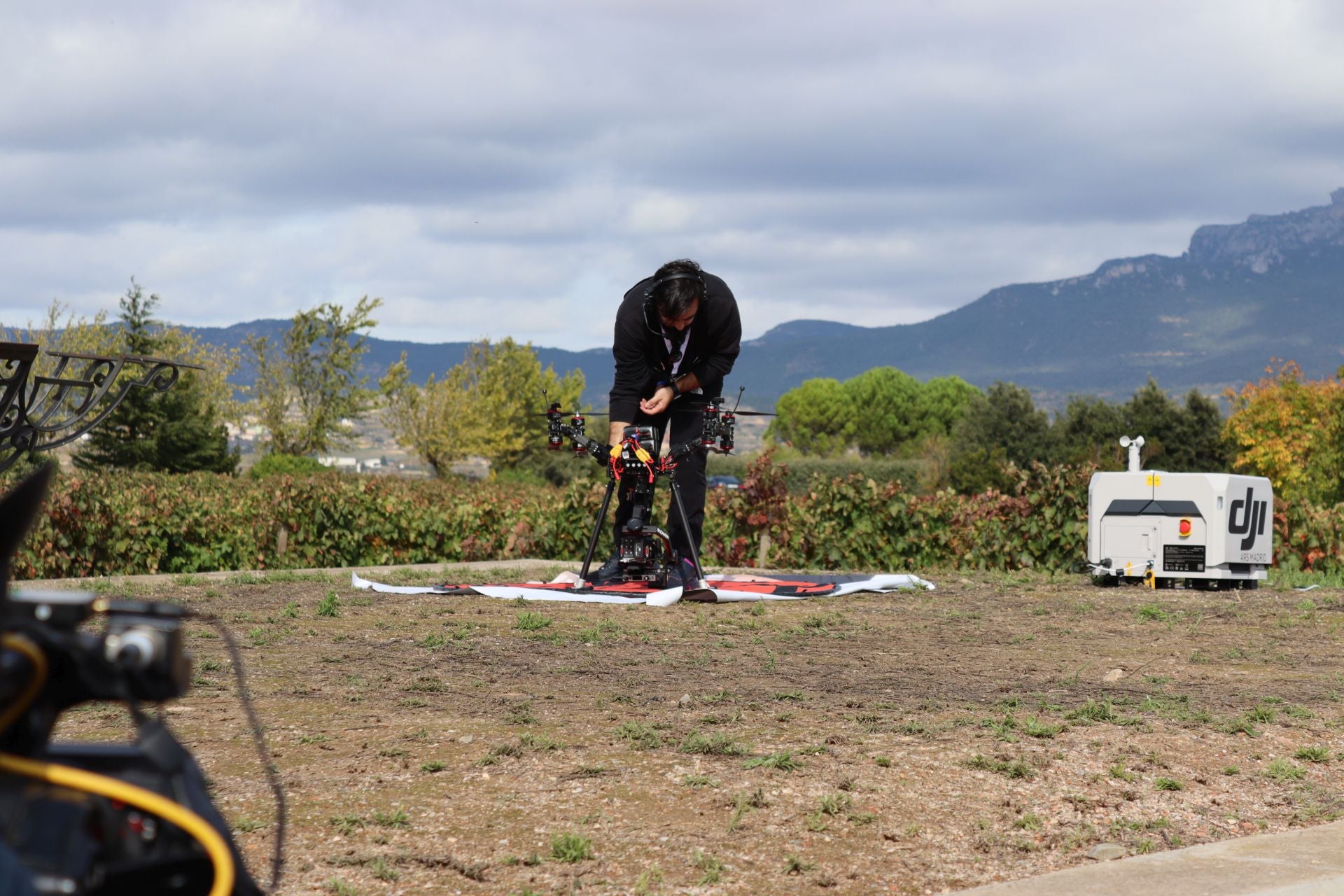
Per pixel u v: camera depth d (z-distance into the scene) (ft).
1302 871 11.73
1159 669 22.76
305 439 195.83
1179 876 11.53
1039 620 29.30
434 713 17.76
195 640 24.31
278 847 6.95
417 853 11.80
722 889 11.32
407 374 221.87
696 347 33.53
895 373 492.13
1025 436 205.16
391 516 48.03
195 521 43.27
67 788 5.73
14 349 21.24
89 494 39.60
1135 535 37.58
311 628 26.23
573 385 249.14
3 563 5.77
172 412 131.23
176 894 5.86
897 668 22.29
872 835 12.91
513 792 13.85
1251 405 161.48
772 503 47.52
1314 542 46.11
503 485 63.77
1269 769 15.92
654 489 33.60
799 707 18.54
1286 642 26.18
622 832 12.64
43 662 5.66
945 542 46.50
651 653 23.59
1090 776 15.23
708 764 14.99
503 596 32.30
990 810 13.89
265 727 16.67
